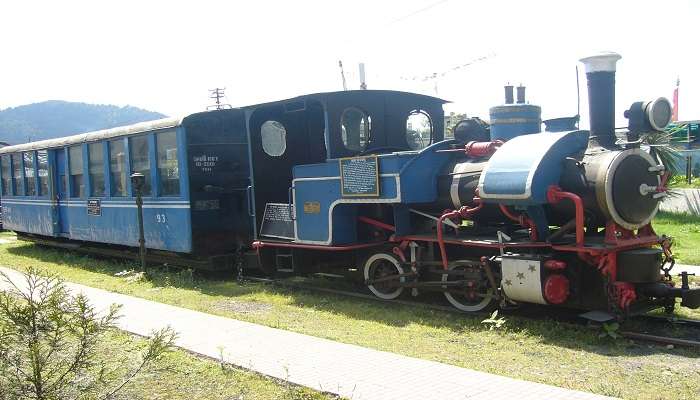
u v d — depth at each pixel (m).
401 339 6.91
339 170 8.99
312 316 8.20
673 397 4.91
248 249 11.80
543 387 4.89
